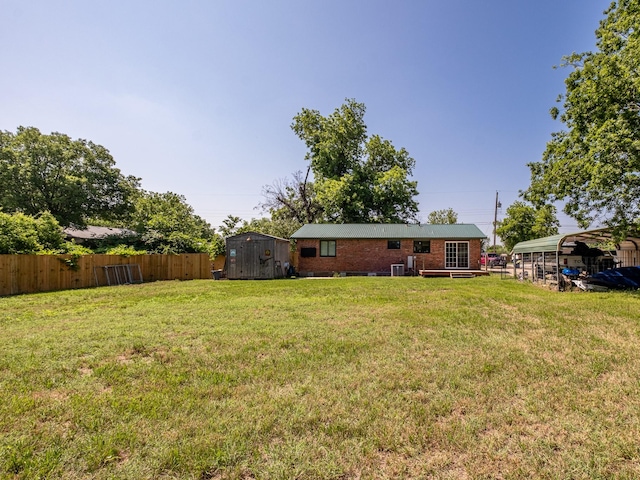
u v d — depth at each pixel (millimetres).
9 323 6555
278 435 2523
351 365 3994
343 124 31266
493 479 2057
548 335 5301
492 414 2820
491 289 11625
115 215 30203
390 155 32000
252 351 4570
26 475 2062
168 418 2764
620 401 3031
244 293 11078
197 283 15297
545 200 15430
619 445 2359
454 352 4449
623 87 10852
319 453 2305
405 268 21047
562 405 2961
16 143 24047
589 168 11094
